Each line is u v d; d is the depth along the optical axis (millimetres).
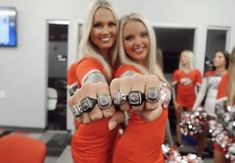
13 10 3936
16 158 1301
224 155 1759
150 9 3904
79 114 392
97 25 635
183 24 3934
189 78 3473
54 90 4227
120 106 392
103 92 390
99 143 512
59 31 4055
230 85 1785
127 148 487
